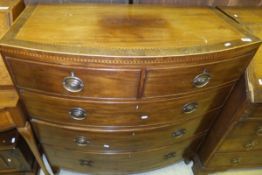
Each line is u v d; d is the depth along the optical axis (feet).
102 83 2.48
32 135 3.21
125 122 3.04
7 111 2.73
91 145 3.42
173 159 4.40
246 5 4.07
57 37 2.42
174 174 4.79
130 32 2.69
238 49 2.61
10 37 2.30
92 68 2.32
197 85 2.82
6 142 3.48
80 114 2.86
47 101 2.73
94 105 2.75
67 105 2.76
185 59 2.40
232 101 3.38
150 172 4.78
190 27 2.96
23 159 3.83
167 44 2.51
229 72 2.91
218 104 3.48
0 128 2.96
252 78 3.01
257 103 3.05
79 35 2.51
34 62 2.29
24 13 2.86
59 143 3.46
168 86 2.66
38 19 2.75
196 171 4.71
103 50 2.28
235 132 3.62
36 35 2.40
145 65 2.35
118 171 4.21
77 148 3.51
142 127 3.18
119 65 2.31
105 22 2.86
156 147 3.70
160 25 2.93
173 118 3.21
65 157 3.82
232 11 3.68
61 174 4.58
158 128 3.28
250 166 4.74
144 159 3.92
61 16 2.89
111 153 3.60
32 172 4.19
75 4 3.28
